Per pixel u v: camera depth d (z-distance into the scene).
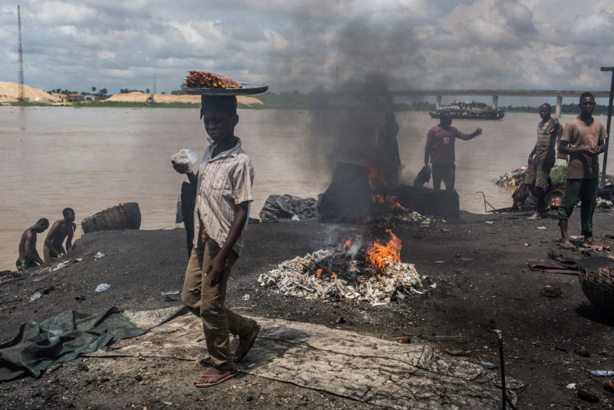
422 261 6.10
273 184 16.56
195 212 3.08
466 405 2.81
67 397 3.00
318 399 2.89
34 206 12.67
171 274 5.81
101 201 13.41
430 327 4.20
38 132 43.03
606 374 3.33
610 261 4.54
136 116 98.38
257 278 5.42
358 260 5.42
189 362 3.39
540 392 3.10
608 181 13.32
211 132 3.07
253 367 3.28
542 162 8.55
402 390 2.96
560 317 4.34
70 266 6.50
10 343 3.68
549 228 7.94
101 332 3.93
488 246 6.89
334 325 4.23
